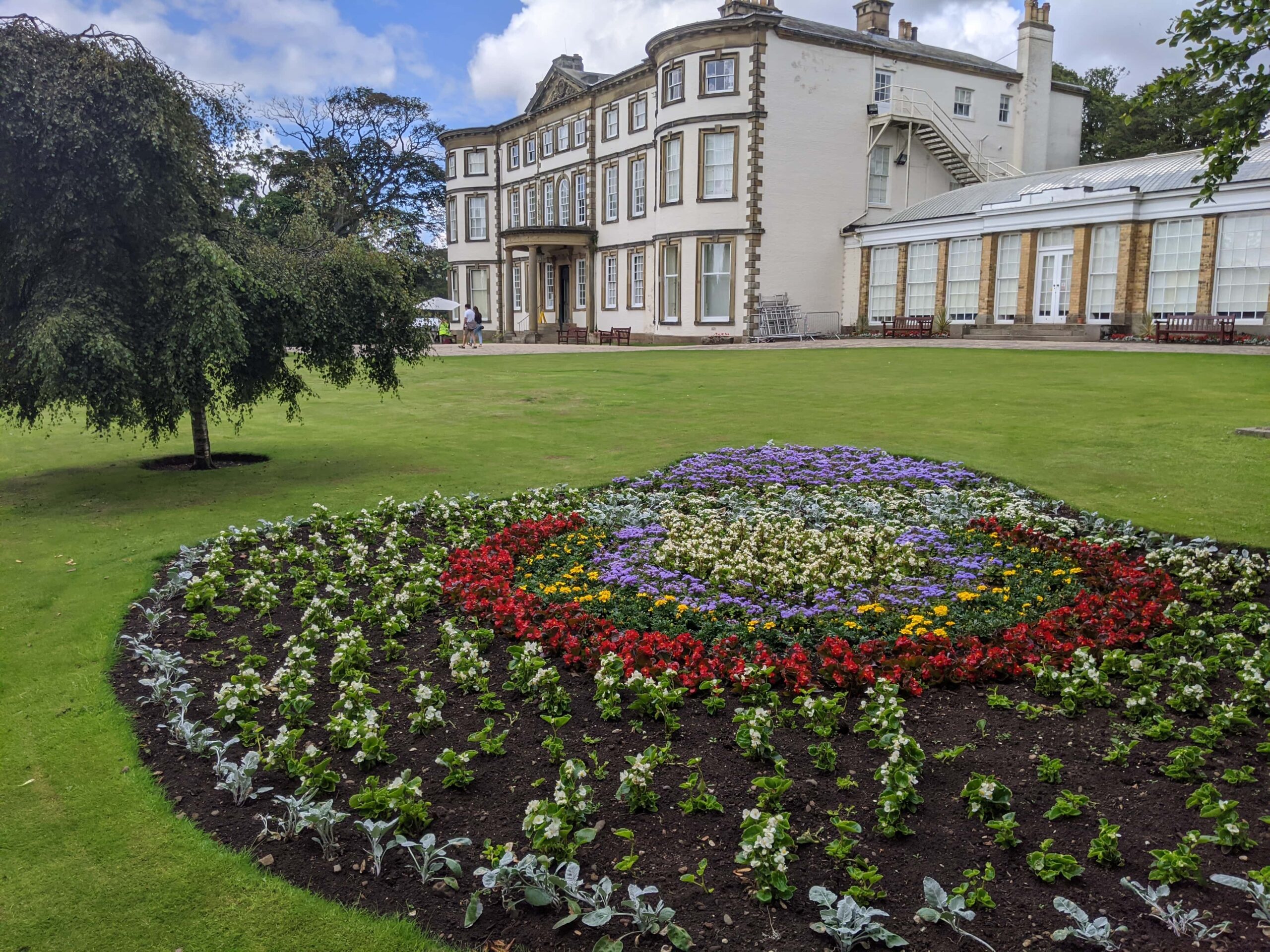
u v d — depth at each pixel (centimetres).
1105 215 2609
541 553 743
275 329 1033
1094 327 2639
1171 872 324
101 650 567
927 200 3459
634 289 4028
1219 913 315
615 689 479
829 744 421
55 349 840
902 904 327
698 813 384
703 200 3478
